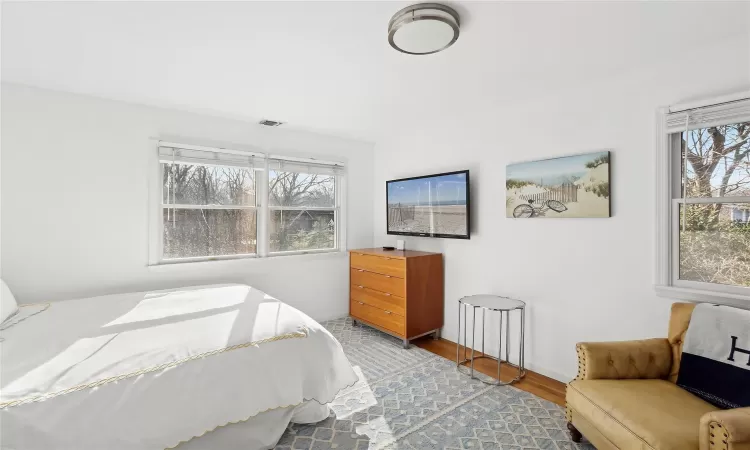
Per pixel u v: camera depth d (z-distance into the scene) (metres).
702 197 2.14
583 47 2.08
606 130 2.52
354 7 1.67
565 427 2.16
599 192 2.53
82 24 1.82
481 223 3.36
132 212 3.06
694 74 2.13
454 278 3.63
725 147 2.07
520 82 2.63
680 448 1.35
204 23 1.81
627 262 2.43
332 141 4.29
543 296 2.89
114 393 1.51
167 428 1.56
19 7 1.66
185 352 1.78
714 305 1.91
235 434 1.83
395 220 4.18
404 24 1.71
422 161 3.94
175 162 3.28
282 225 4.00
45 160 2.72
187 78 2.53
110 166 2.96
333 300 4.33
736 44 1.98
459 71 2.43
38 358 1.66
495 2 1.63
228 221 3.65
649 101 2.32
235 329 2.04
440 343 3.61
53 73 2.44
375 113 3.41
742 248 2.03
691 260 2.20
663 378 1.98
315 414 2.18
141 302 2.56
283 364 1.94
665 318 2.27
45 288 2.72
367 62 2.28
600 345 2.01
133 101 3.01
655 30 1.90
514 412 2.33
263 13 1.72
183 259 3.39
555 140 2.80
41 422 1.37
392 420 2.24
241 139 3.63
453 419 2.25
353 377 2.22
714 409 1.62
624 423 1.56
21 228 2.64
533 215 2.91
